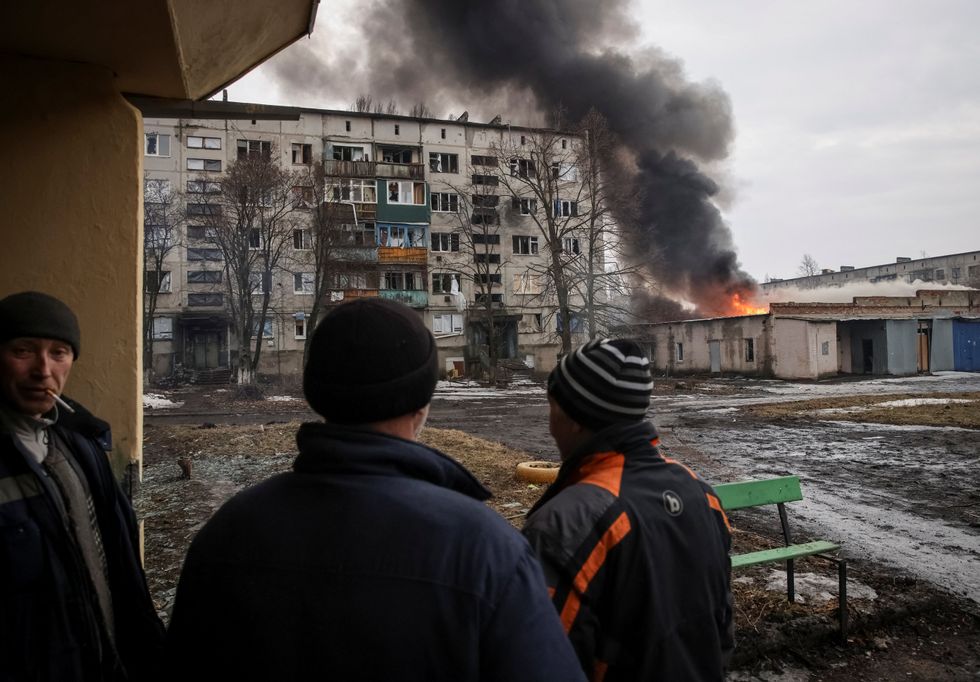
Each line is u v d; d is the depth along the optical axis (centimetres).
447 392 2988
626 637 130
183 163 3784
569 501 136
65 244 285
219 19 294
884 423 1401
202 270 3725
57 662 147
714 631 139
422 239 4244
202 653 94
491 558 92
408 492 96
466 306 4203
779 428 1397
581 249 4456
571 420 156
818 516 656
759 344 3550
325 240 3086
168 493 743
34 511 148
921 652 354
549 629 91
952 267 7125
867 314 3716
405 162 4400
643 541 131
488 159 4416
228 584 94
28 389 156
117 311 291
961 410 1559
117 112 296
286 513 97
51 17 253
